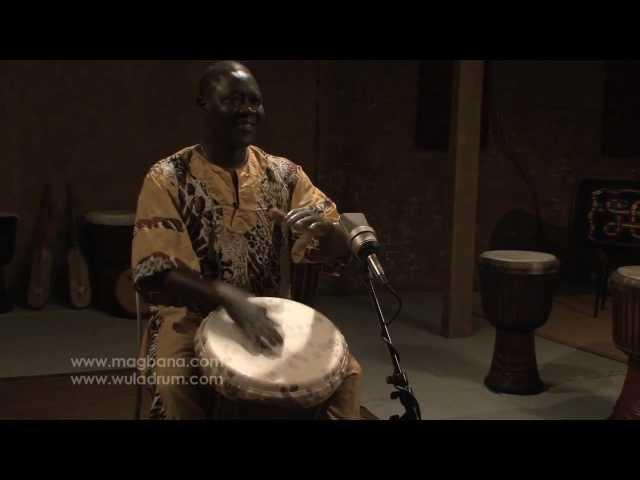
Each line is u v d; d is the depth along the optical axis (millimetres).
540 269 3686
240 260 1947
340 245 1899
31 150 5539
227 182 1936
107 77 5648
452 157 4871
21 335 4766
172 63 5789
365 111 6262
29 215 5590
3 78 5402
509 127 6688
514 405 3646
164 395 1745
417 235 6543
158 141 5855
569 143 6898
